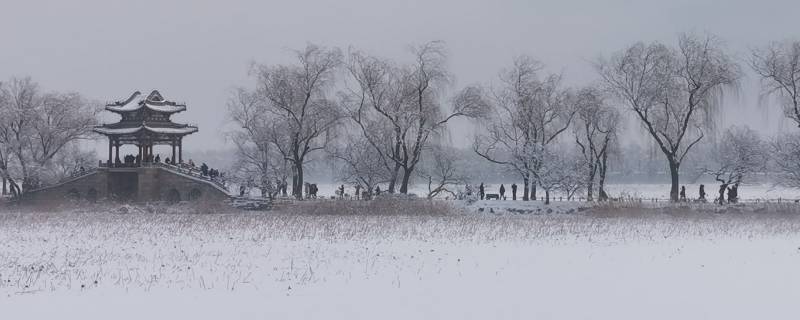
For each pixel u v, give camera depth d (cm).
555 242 4519
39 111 9156
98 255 3834
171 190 8575
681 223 5975
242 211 7450
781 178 7744
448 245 4341
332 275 3234
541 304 2667
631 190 11538
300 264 3556
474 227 5416
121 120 9088
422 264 3569
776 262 3653
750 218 6531
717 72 7462
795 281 3112
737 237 4856
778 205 7081
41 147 9488
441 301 2705
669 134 7756
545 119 8119
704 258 3800
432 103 8019
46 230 5181
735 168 7788
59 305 2581
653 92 7581
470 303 2677
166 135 9056
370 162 8475
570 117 8044
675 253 4003
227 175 9062
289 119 8212
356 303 2656
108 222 5872
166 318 2423
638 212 6856
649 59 7662
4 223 5753
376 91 8088
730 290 2919
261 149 8625
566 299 2748
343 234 4906
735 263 3622
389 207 6975
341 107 8219
